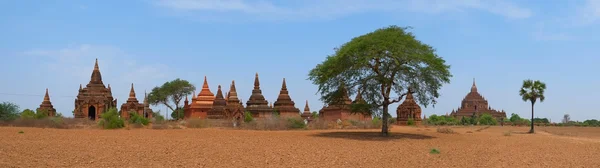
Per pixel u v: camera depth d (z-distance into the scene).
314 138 41.47
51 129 49.16
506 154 31.20
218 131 50.22
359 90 45.12
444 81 43.16
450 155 29.56
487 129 83.00
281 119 64.69
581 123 138.88
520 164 25.78
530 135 58.53
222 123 65.44
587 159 28.94
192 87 115.50
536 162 26.81
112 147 29.36
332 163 24.28
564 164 26.16
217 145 32.72
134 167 21.20
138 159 23.89
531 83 70.00
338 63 43.12
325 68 44.31
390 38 41.47
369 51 41.50
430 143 38.75
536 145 40.09
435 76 42.75
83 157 23.91
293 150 30.31
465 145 37.84
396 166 23.86
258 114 87.38
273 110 88.56
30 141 32.19
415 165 24.41
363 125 68.06
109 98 89.81
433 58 41.97
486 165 25.03
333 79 44.66
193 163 23.08
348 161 25.25
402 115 93.94
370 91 44.53
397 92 44.66
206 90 97.56
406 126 85.19
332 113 83.81
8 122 57.03
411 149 32.97
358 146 34.44
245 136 42.56
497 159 27.98
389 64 42.84
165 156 25.47
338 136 44.50
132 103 97.25
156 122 65.12
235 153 27.89
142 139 36.50
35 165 20.59
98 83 88.69
